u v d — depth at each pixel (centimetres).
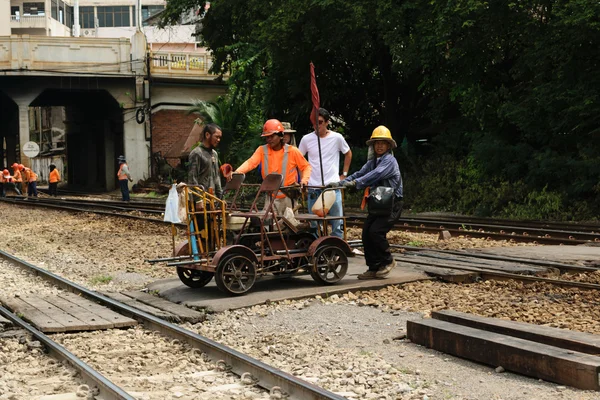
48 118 6925
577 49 2086
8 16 7238
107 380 525
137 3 4650
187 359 622
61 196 4184
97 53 4566
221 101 4041
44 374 588
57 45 4491
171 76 4697
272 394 511
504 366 557
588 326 675
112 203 3106
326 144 1060
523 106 2319
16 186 4169
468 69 2411
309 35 2647
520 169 2406
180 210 872
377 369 566
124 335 719
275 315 783
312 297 858
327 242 912
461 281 955
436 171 2680
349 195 3031
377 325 722
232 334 712
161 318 767
